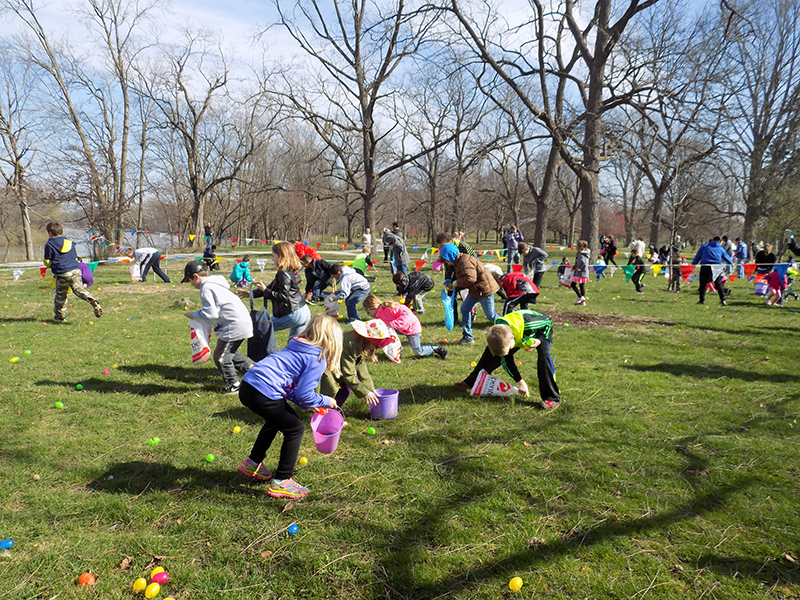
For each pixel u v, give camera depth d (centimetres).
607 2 1922
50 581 259
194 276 510
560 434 440
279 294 564
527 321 499
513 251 2142
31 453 395
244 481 362
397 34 2267
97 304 941
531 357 701
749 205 3058
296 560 276
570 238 4441
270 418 332
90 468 373
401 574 265
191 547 288
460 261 738
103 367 629
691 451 404
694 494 341
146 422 463
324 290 1243
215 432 443
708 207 4219
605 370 637
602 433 442
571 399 528
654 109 1847
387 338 452
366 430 453
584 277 1184
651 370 639
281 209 4841
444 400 526
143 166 3425
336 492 347
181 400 519
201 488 350
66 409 488
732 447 410
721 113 1659
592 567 271
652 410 495
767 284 1264
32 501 329
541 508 326
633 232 5284
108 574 266
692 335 852
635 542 291
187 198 4478
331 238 6650
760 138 2911
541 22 1841
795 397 530
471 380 547
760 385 571
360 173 2928
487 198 5031
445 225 5328
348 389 490
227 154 3938
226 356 529
